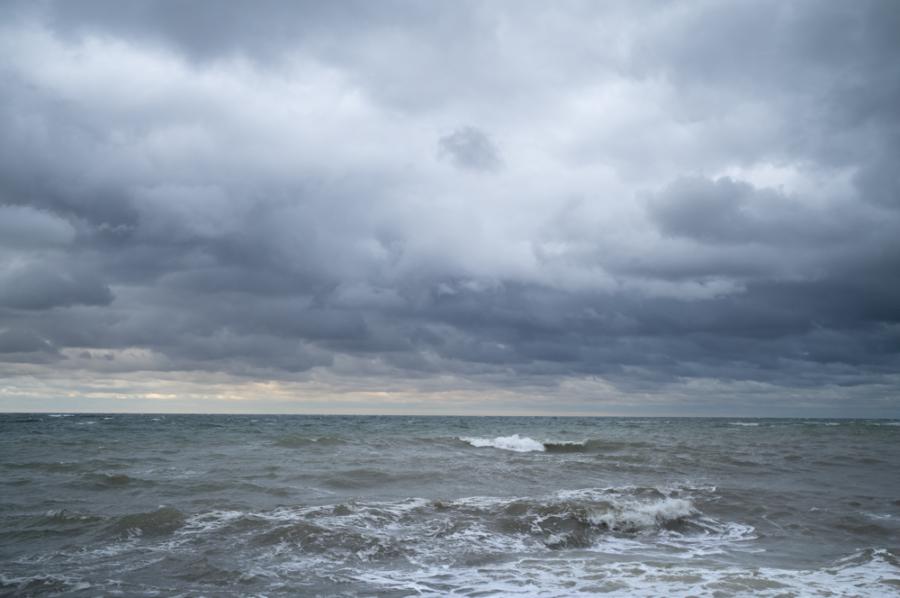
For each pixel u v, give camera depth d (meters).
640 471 22.33
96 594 8.21
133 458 23.84
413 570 9.76
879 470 24.27
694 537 12.70
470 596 8.41
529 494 16.75
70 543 10.80
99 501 14.54
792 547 11.90
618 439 41.16
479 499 15.74
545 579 9.27
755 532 13.17
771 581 9.16
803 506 15.76
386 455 26.81
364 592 8.56
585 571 9.74
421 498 15.79
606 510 13.98
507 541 11.81
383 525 12.57
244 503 14.40
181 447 29.39
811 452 31.50
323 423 73.00
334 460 24.09
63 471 19.80
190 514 12.96
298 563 9.91
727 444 36.78
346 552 10.62
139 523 12.08
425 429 55.84
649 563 10.30
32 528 11.74
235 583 8.80
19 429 44.59
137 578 8.95
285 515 13.02
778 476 21.78
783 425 77.81
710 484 19.34
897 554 11.22
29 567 9.41
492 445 34.47
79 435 37.50
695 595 8.41
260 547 10.74
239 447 29.61
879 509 15.60
